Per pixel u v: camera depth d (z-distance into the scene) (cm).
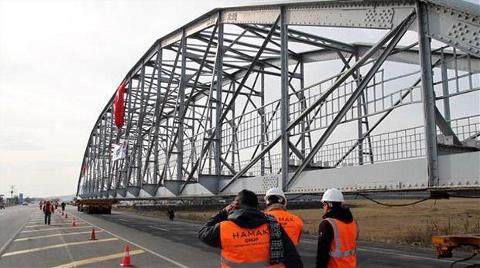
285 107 1517
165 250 1712
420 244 2012
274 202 521
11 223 3762
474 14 919
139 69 3997
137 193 3139
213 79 2138
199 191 2022
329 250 490
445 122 1093
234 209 405
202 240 397
